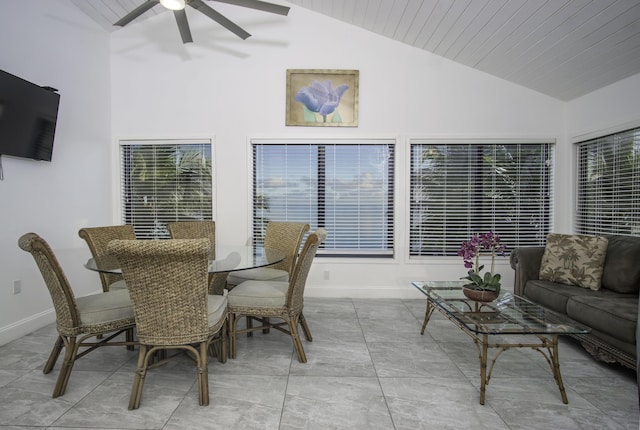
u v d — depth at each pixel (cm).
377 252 366
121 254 143
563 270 265
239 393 171
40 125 256
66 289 165
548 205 355
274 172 365
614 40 237
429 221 361
